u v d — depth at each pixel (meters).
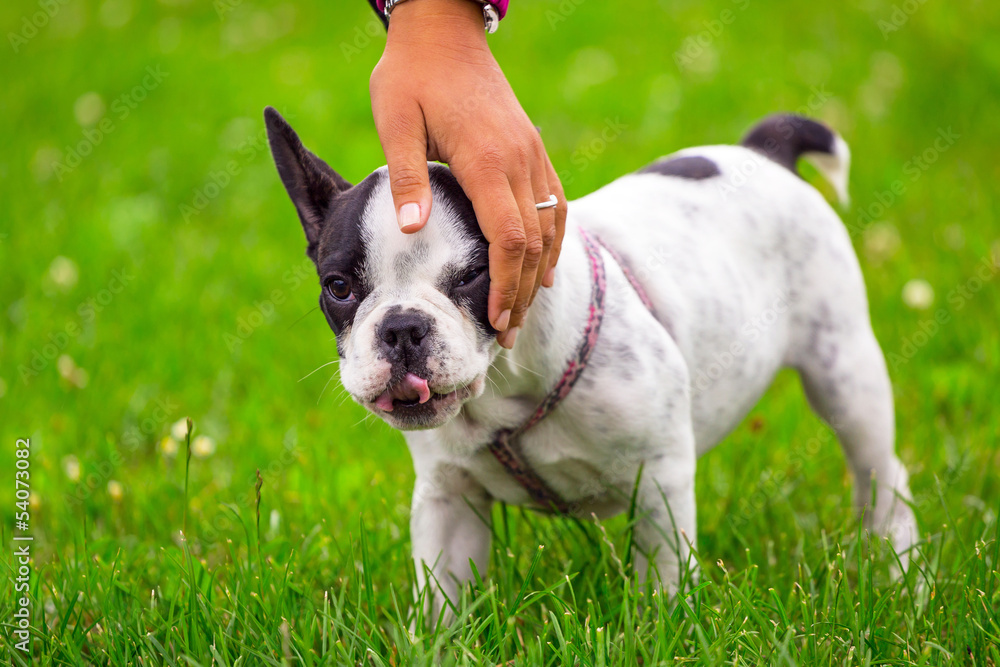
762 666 1.97
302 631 2.19
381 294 2.04
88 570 2.46
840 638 2.11
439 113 1.94
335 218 2.12
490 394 2.28
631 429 2.31
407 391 1.98
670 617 2.16
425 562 2.43
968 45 6.88
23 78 7.62
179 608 2.34
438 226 2.02
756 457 3.30
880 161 5.50
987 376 3.70
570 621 2.14
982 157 5.59
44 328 4.28
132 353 4.11
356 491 3.13
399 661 2.12
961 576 2.34
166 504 3.14
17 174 5.94
